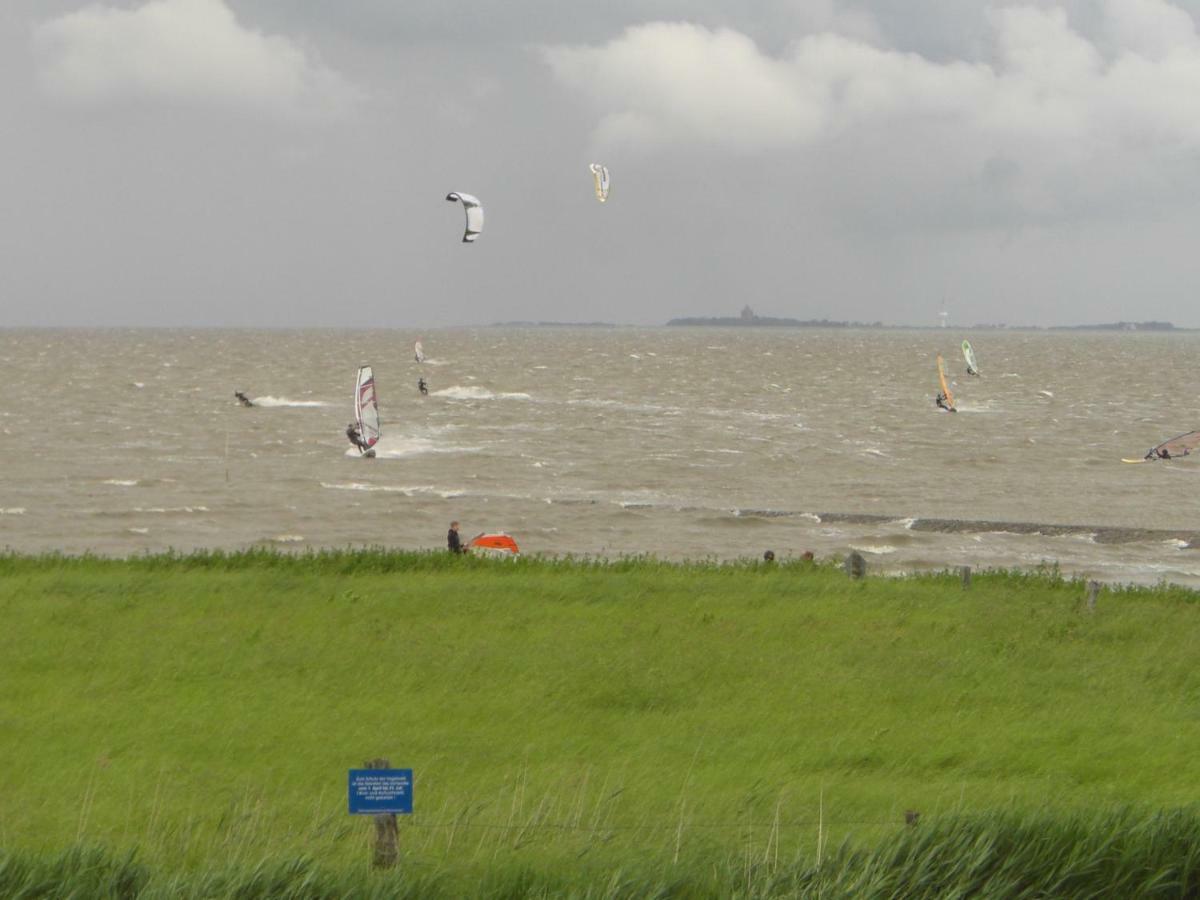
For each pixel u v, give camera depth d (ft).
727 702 143.43
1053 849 86.43
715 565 240.94
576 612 185.57
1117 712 141.28
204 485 449.06
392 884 80.38
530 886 82.17
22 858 81.41
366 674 150.41
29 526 370.32
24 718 130.93
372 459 521.65
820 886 82.07
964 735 130.82
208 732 127.95
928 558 334.03
